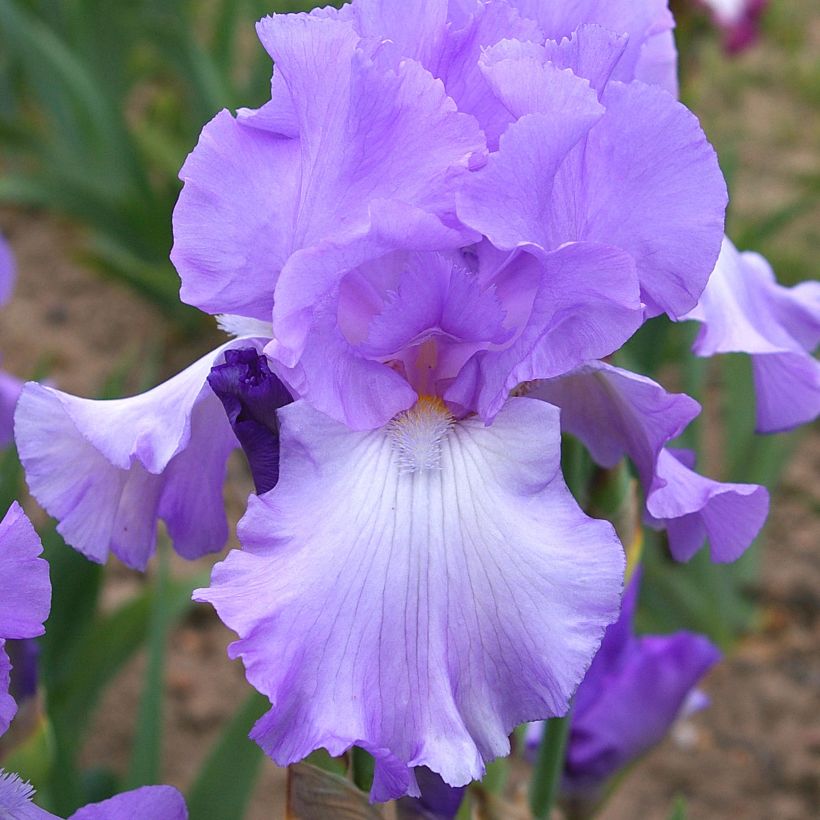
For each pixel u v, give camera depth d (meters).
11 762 0.41
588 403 0.36
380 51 0.32
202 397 0.36
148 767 0.51
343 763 0.36
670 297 0.34
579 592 0.32
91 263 1.07
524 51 0.33
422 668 0.31
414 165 0.32
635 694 0.47
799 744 0.79
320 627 0.31
